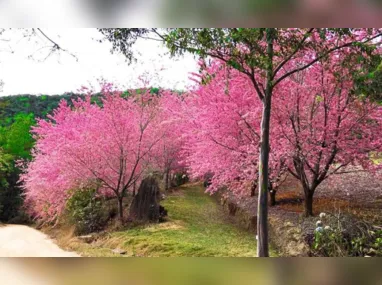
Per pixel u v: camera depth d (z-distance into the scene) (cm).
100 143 1090
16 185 1922
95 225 1127
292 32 526
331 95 748
